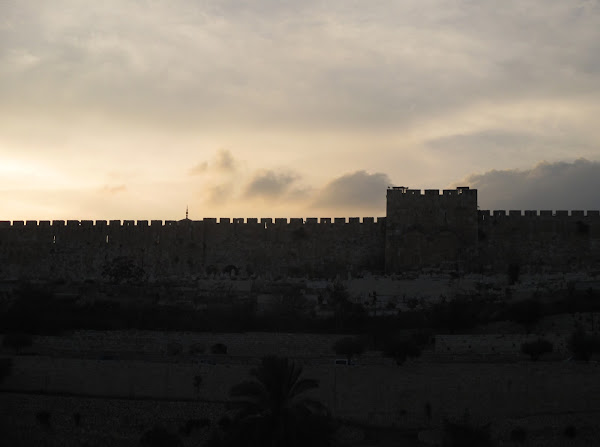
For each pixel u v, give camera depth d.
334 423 73.19
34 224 139.25
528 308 96.19
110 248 136.00
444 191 126.94
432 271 123.75
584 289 108.06
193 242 133.75
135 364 85.06
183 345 97.75
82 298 114.94
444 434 74.75
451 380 80.75
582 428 74.75
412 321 102.69
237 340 97.62
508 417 78.56
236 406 70.75
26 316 103.19
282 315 107.25
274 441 68.88
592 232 125.62
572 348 82.94
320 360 87.88
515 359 85.75
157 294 116.38
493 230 126.88
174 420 78.56
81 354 94.06
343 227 130.50
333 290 113.75
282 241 131.75
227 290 118.38
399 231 126.50
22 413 80.88
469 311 100.25
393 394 80.88
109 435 78.12
